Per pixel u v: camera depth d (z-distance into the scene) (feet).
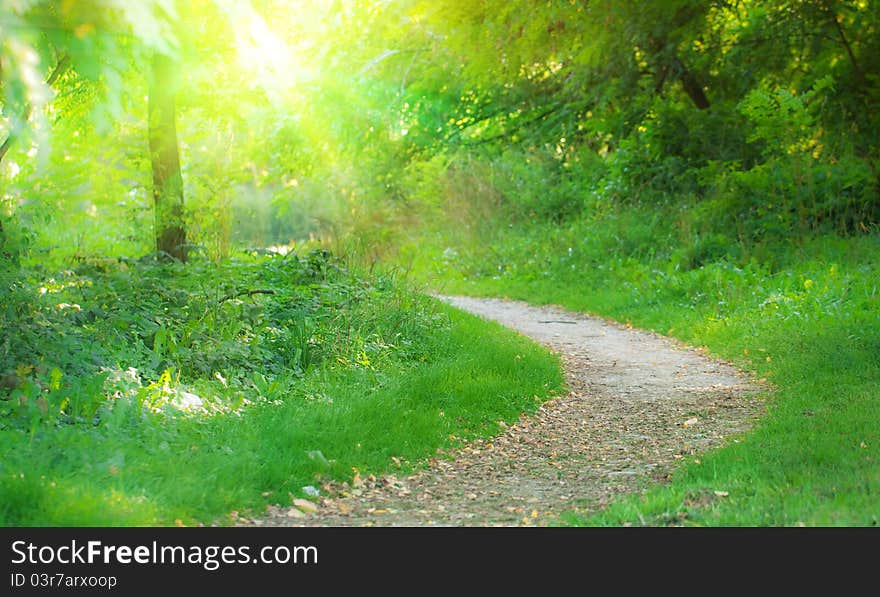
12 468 16.76
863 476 18.65
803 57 57.31
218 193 44.37
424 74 76.69
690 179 65.05
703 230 57.88
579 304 55.31
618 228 64.08
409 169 83.61
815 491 18.10
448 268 70.74
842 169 53.21
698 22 56.24
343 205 81.25
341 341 31.63
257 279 38.17
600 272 60.29
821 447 21.31
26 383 20.94
